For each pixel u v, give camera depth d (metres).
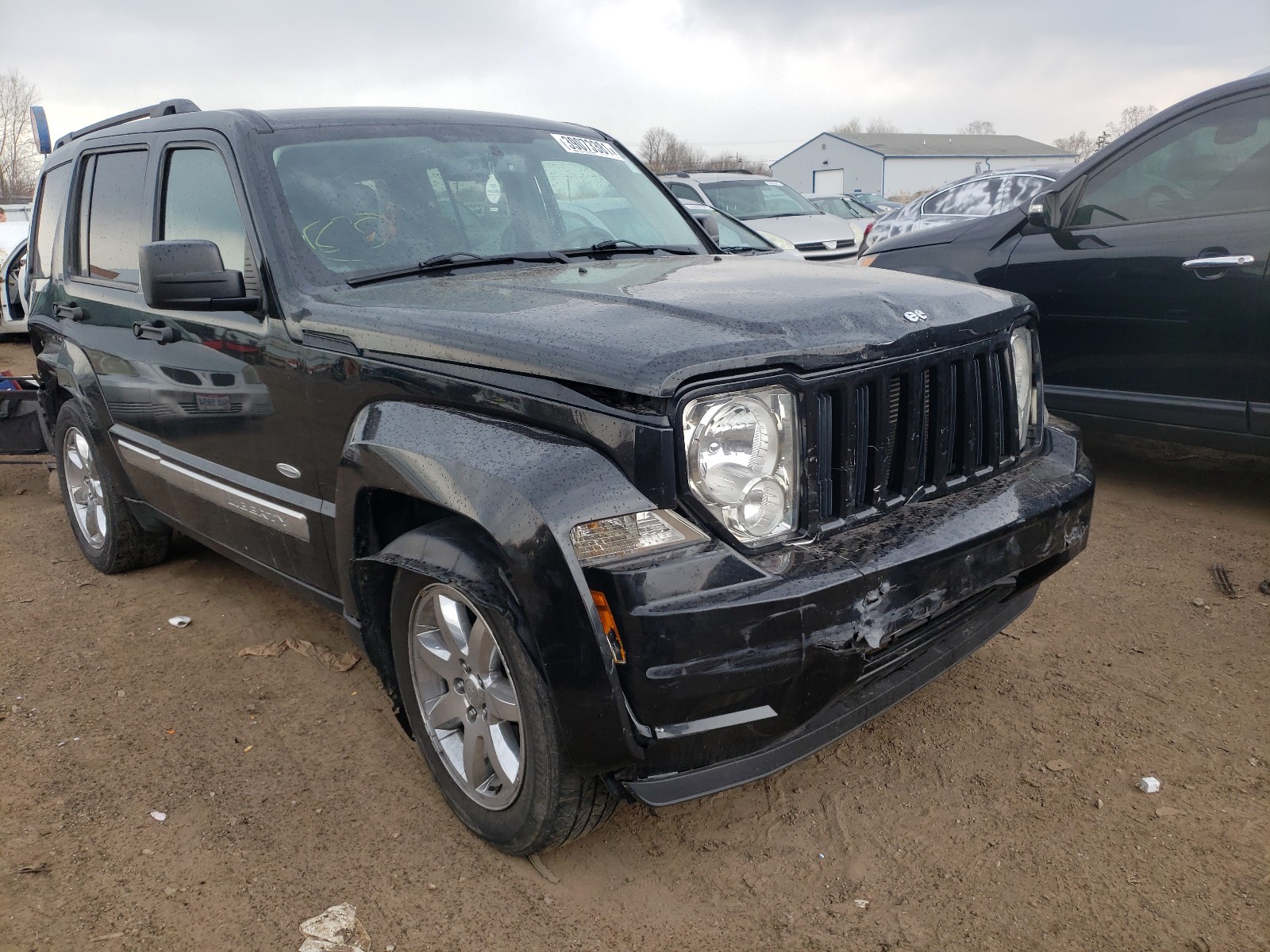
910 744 2.89
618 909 2.29
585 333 2.14
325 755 2.96
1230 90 4.38
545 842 2.32
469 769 2.46
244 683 3.43
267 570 3.27
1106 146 4.84
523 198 3.42
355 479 2.45
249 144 3.07
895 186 69.88
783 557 2.09
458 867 2.44
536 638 2.01
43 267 4.61
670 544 1.98
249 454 3.07
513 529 1.99
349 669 3.52
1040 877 2.31
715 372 2.01
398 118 3.43
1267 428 4.25
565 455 2.03
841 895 2.29
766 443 2.08
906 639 2.35
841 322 2.24
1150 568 4.05
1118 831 2.46
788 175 78.25
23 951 2.18
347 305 2.66
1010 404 2.65
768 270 2.96
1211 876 2.28
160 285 2.72
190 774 2.87
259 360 2.89
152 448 3.66
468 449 2.16
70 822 2.65
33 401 5.66
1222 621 3.55
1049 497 2.55
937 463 2.43
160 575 4.48
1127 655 3.35
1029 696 3.12
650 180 4.05
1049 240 4.99
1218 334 4.32
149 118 3.88
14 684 3.45
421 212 3.14
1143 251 4.55
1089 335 4.83
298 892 2.36
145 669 3.56
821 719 2.27
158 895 2.36
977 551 2.30
